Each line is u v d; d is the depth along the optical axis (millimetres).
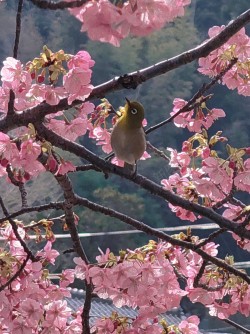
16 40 3801
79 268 4254
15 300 4336
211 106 28656
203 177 4652
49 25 30000
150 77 3627
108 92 3680
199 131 4957
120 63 29453
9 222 4539
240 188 4281
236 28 3658
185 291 4434
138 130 4305
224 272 4676
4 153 3713
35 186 19922
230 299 4812
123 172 3809
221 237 22375
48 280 4559
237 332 18781
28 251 4238
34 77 3811
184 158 4828
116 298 4301
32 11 29797
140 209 23281
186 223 23766
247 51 4531
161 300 4480
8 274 4340
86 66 3662
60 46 29562
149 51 30766
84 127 4094
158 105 28016
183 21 32219
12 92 3654
